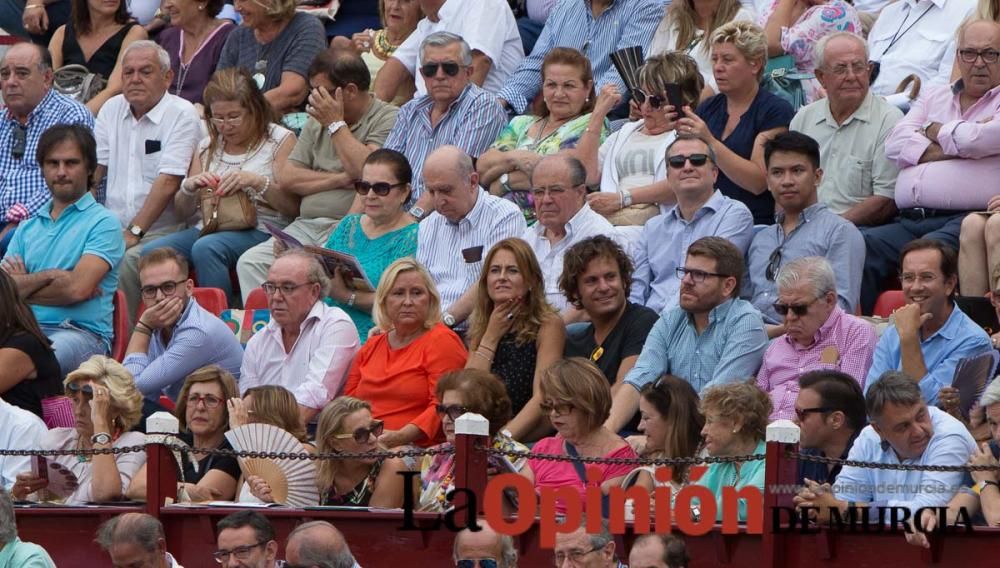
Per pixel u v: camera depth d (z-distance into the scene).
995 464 29.34
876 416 30.36
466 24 50.88
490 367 37.69
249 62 52.16
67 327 43.47
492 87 51.00
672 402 32.31
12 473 36.44
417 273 38.12
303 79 51.19
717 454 31.19
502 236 41.72
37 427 36.81
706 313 36.72
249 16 51.88
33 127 48.88
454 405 33.41
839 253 39.12
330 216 46.34
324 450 33.59
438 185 41.69
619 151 43.81
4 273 39.47
